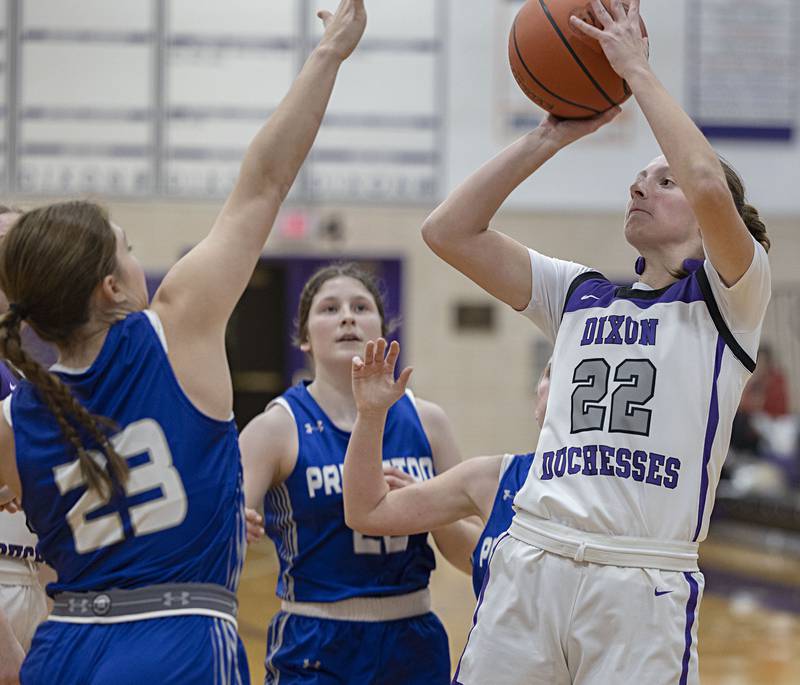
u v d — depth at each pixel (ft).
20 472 22.22
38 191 116.78
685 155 24.16
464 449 123.03
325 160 120.67
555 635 24.86
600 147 121.80
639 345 25.67
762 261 24.90
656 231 26.89
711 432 25.16
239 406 126.52
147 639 21.07
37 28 116.37
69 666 21.09
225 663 21.63
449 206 28.66
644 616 24.22
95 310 22.53
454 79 120.06
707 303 25.70
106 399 21.97
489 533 29.48
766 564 98.63
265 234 23.57
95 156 117.50
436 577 89.20
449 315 123.13
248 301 126.52
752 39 119.34
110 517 21.75
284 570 34.63
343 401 35.58
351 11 24.63
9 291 22.26
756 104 119.96
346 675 33.37
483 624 25.93
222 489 22.35
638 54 25.54
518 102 120.67
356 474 29.73
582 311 27.17
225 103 118.32
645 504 24.68
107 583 21.57
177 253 118.42
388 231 121.70
